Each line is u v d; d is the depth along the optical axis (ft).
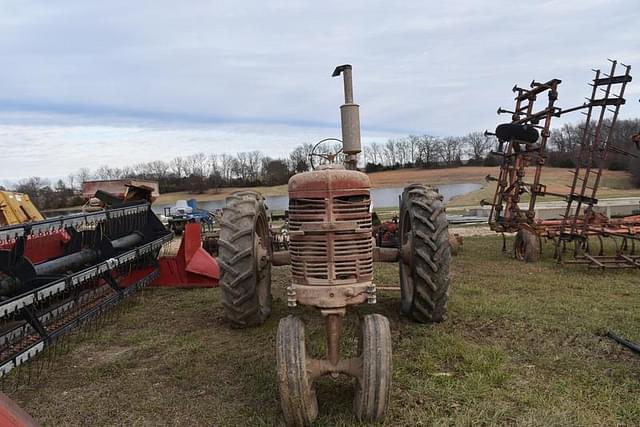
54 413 12.07
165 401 12.51
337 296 10.61
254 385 13.07
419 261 15.99
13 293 13.61
